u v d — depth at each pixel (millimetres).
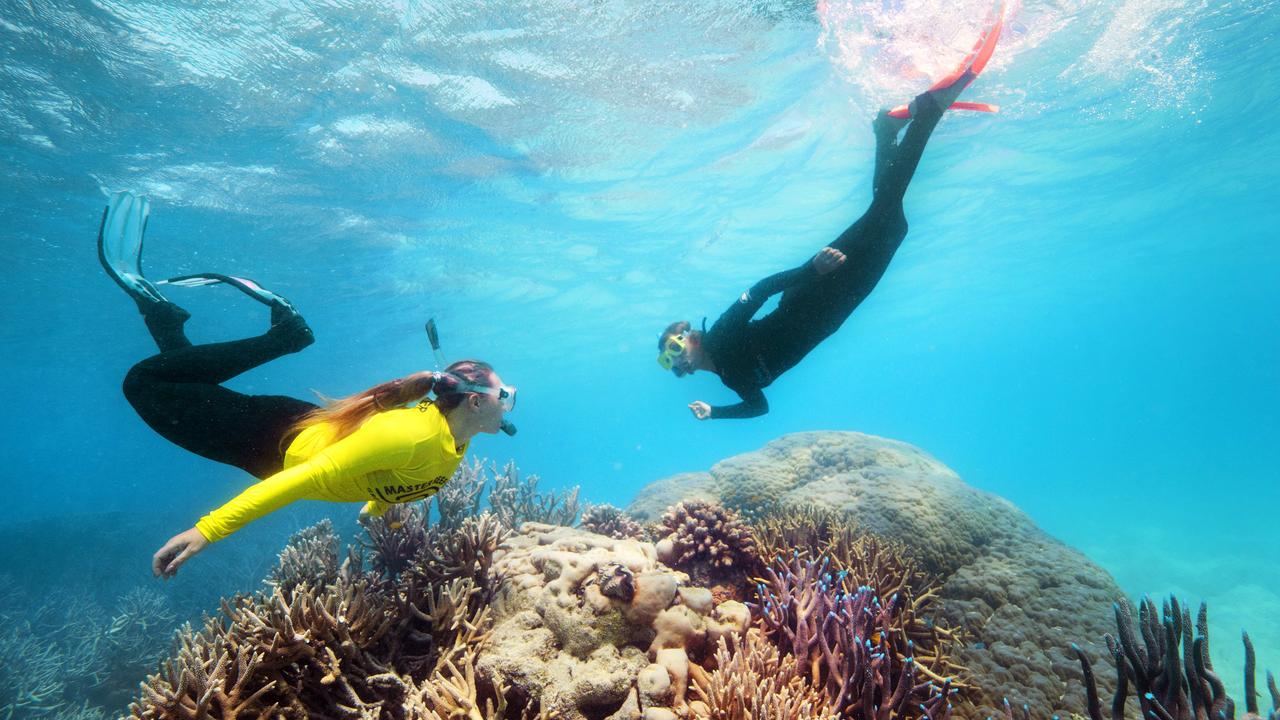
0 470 115000
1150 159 21219
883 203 4391
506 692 3613
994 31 4074
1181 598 20625
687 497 9062
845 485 8164
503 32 10195
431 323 2908
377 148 13305
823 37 10719
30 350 28078
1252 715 2768
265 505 2363
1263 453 69875
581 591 3920
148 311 3508
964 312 51812
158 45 9680
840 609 4125
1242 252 46250
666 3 9812
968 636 5715
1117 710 3129
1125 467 68938
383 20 9680
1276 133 20875
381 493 2826
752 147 15289
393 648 3928
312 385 42312
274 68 10422
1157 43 12461
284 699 3496
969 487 7949
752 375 4812
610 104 12602
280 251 18156
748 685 3430
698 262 25484
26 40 9344
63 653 11914
